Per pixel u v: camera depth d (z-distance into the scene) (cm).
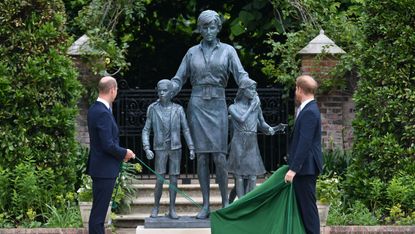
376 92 1408
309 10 1695
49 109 1398
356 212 1353
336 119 1647
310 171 1088
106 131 1114
